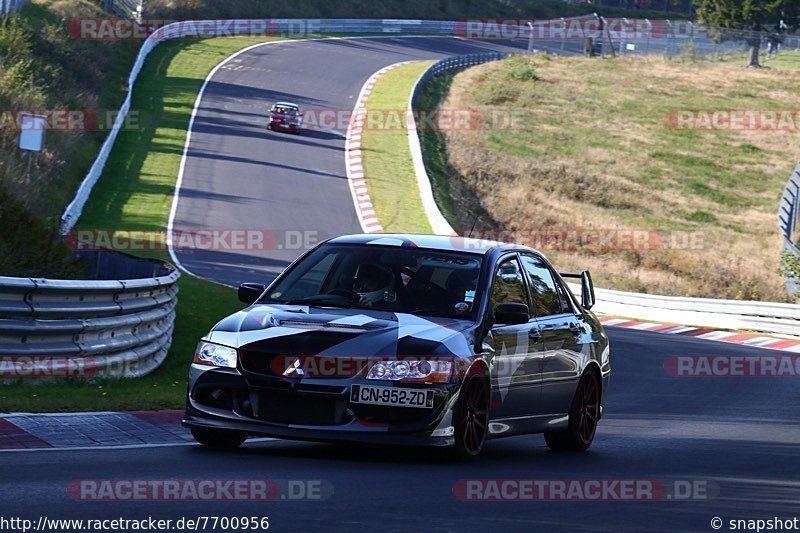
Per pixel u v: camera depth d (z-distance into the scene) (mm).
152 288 52969
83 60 194750
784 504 29516
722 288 149750
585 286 41750
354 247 34688
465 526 22984
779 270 143625
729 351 93062
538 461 35000
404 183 174750
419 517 23531
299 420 29938
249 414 30312
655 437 45438
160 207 139625
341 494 25453
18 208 55750
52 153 133500
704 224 184500
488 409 32406
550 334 36156
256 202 150875
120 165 159250
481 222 166500
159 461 29141
